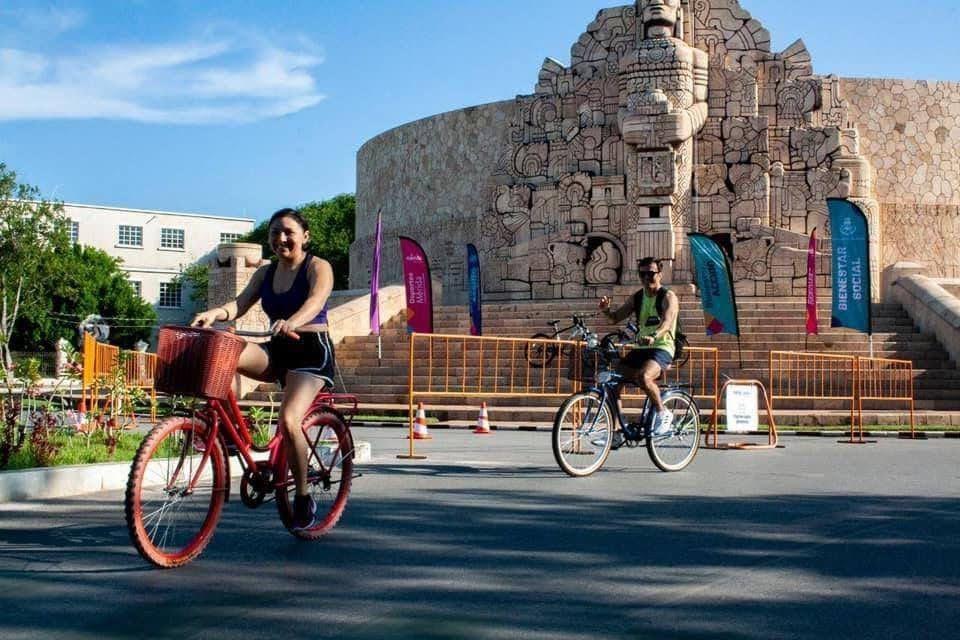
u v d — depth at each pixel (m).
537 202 32.06
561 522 7.45
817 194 30.28
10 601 5.12
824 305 26.88
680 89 29.78
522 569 5.88
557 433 10.16
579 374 13.42
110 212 69.31
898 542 6.77
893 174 34.56
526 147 32.69
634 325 10.88
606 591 5.37
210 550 6.35
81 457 10.14
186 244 72.12
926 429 18.12
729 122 30.73
